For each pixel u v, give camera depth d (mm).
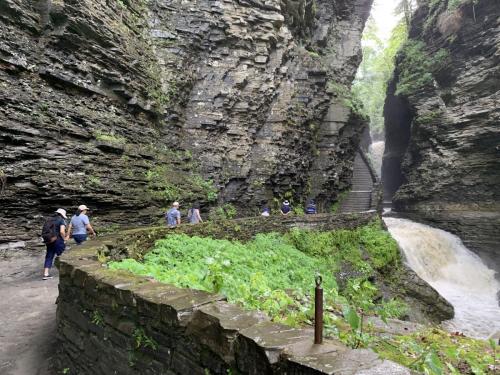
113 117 14172
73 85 12773
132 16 17156
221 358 2623
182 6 19641
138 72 16000
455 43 28281
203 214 16891
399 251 17062
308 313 4934
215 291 4367
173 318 3057
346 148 26906
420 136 29641
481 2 26484
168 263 7977
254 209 19062
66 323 4945
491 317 14641
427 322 13422
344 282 13500
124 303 3703
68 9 12680
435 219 25781
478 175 25359
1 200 9719
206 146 18516
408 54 32094
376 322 6230
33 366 4930
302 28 25922
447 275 20469
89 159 12234
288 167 20938
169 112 17688
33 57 11719
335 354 2213
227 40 20312
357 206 26906
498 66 25016
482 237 22953
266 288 6195
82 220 9133
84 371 4355
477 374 3988
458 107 26797
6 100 10406
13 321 6156
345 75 29109
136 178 13844
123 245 7625
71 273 4848
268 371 2260
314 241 14242
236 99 19797
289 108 21625
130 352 3588
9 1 11039
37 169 10602
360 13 32000
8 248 9672
